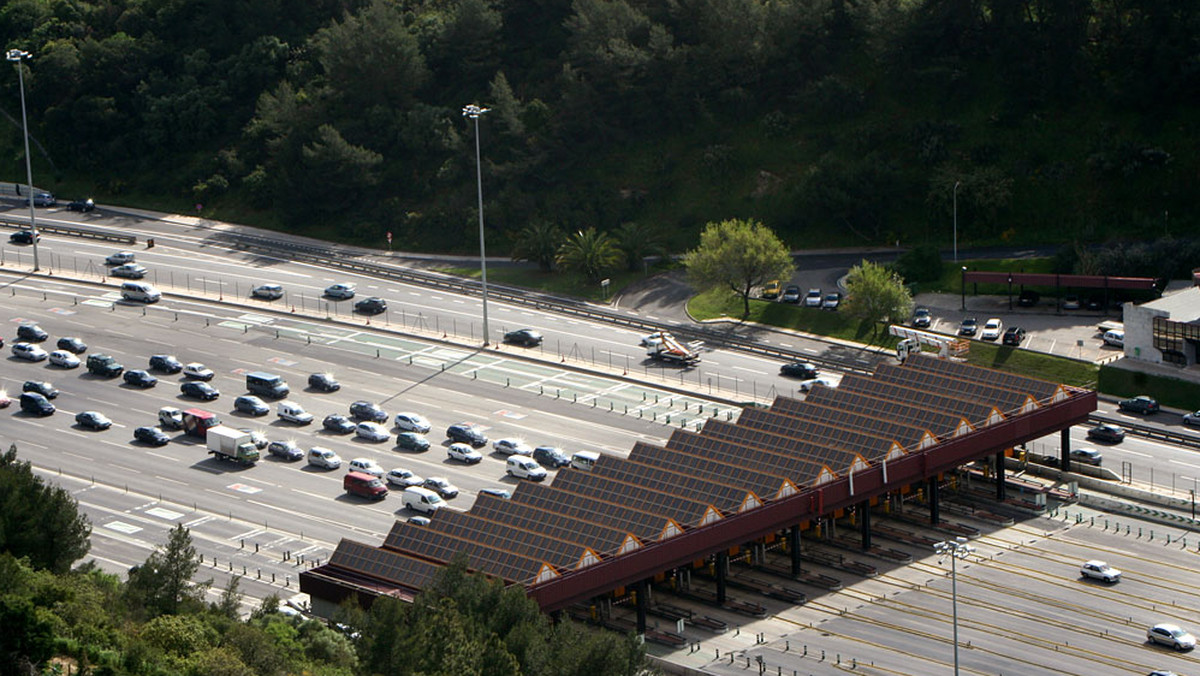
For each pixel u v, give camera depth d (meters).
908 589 162.12
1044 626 153.25
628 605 159.00
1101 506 182.00
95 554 164.12
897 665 145.25
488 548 148.38
